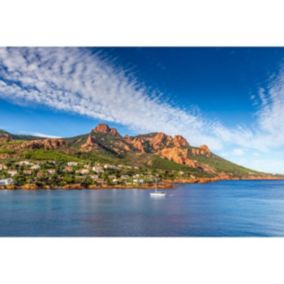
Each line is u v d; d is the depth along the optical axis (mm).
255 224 34031
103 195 72875
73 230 31031
